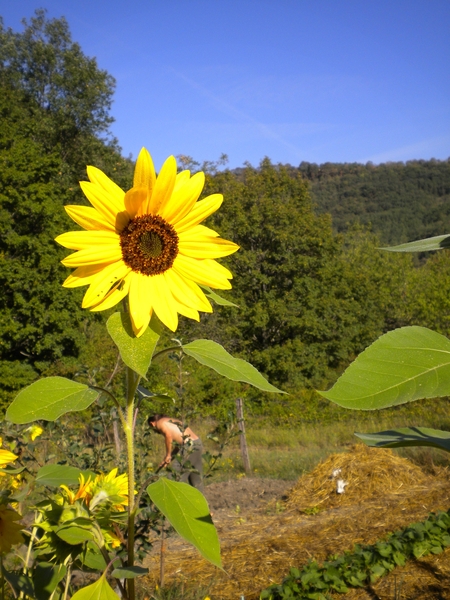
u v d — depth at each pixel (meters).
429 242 0.99
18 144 16.53
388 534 5.65
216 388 14.39
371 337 24.81
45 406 1.17
